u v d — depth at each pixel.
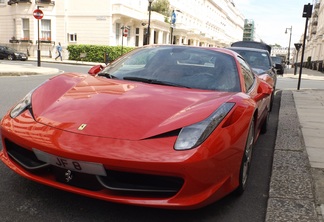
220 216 2.70
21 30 31.11
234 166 2.66
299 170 3.69
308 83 18.05
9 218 2.48
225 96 2.98
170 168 2.24
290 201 2.96
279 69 11.89
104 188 2.39
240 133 2.70
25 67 17.33
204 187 2.39
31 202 2.72
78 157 2.29
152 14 35.88
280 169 3.71
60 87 3.19
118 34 31.45
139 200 2.34
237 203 2.95
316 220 2.66
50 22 30.61
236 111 2.74
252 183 3.43
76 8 30.16
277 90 12.59
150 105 2.74
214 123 2.53
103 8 29.55
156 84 3.37
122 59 4.09
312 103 8.91
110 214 2.61
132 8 31.81
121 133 2.41
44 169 2.59
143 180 2.37
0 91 8.47
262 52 9.13
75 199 2.80
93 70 4.02
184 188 2.31
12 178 3.13
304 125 6.00
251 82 4.04
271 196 3.06
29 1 30.25
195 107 2.71
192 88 3.30
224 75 3.54
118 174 2.37
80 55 29.42
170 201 2.33
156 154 2.27
